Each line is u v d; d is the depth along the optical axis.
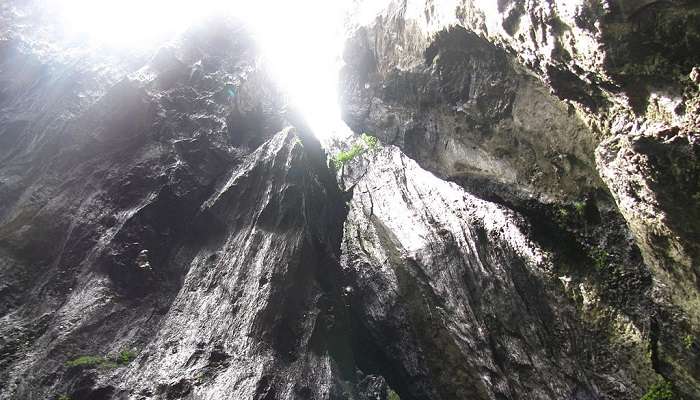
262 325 9.73
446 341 10.60
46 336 8.79
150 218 11.45
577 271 10.15
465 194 12.80
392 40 13.73
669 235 7.11
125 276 10.38
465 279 11.37
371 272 12.42
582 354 9.40
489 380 9.74
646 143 6.34
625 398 8.56
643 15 5.98
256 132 15.52
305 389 9.12
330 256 12.73
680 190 6.30
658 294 8.52
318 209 13.72
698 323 7.80
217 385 8.30
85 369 8.17
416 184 14.12
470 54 11.06
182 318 9.69
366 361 12.17
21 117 13.08
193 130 13.79
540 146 10.26
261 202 12.34
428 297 11.34
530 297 10.54
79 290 9.76
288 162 13.22
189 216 12.15
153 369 8.47
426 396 10.46
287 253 11.35
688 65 5.90
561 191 10.11
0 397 7.69
